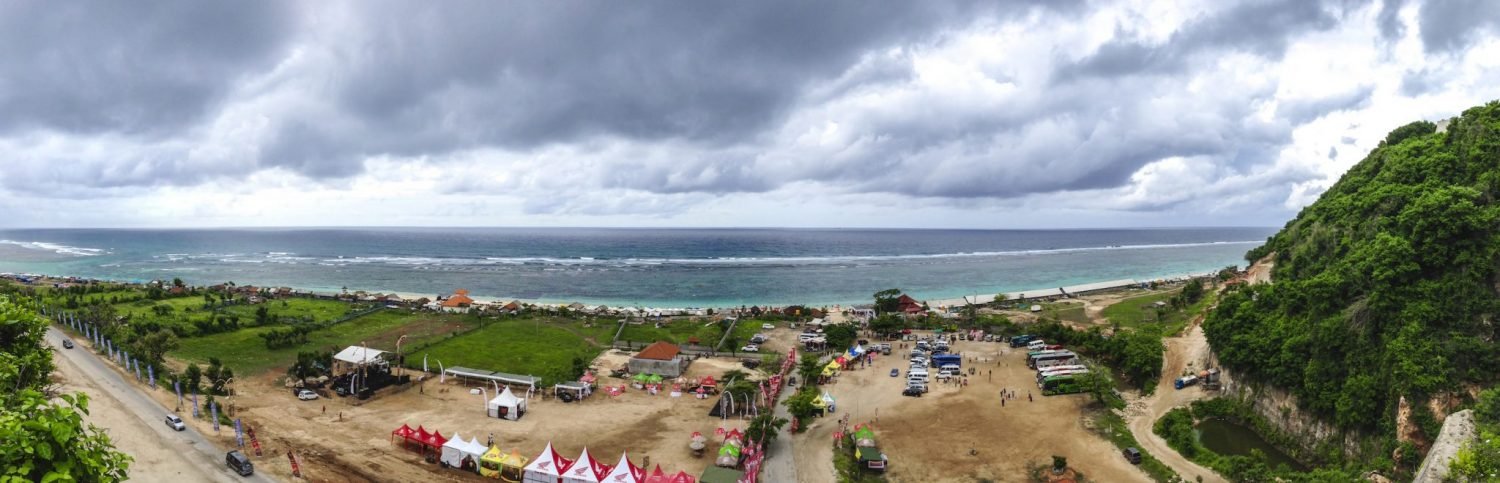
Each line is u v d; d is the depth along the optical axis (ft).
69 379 293.84
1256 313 302.04
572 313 546.26
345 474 219.00
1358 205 311.47
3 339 128.57
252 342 411.75
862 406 313.73
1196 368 339.77
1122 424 282.77
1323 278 266.77
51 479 58.75
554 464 218.79
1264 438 269.03
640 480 211.20
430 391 322.55
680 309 609.42
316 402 297.33
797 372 377.09
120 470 70.54
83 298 528.22
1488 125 295.69
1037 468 241.76
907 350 431.84
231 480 206.59
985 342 456.04
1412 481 199.62
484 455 227.20
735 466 231.71
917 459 250.57
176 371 332.39
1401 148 349.41
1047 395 324.60
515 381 327.67
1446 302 226.38
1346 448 233.35
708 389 326.65
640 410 301.22
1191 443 255.29
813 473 236.84
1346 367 241.35
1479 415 193.26
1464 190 244.83
